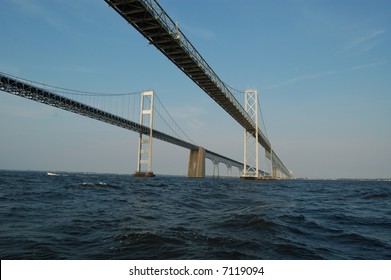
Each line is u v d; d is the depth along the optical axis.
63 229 7.82
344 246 6.65
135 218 9.82
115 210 12.02
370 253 6.15
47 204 13.87
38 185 29.47
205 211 12.23
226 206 14.45
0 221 9.00
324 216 11.45
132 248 6.02
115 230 7.68
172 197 19.05
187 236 7.04
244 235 7.26
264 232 7.66
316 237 7.46
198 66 35.94
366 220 10.63
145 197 18.78
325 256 5.83
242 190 29.64
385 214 12.52
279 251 6.01
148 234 6.99
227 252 5.84
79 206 13.30
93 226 8.27
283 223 9.12
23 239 6.64
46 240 6.58
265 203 16.39
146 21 26.00
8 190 22.11
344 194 27.02
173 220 9.59
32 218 9.68
